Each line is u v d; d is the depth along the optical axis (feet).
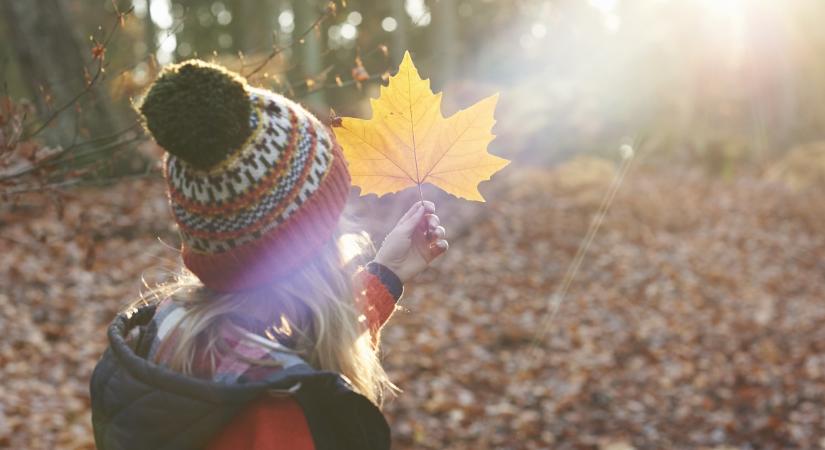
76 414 16.60
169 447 3.70
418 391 20.36
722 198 44.39
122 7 7.97
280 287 4.05
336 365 4.14
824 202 44.11
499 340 25.27
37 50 27.73
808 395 20.97
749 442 18.61
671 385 22.25
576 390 21.59
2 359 18.11
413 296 28.09
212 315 3.97
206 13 73.72
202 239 3.89
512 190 42.06
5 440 14.69
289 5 56.75
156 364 4.02
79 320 21.15
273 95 4.10
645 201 41.09
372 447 3.89
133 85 8.48
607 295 30.27
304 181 3.90
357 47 9.05
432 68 65.98
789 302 30.22
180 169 3.87
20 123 7.87
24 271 22.21
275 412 3.77
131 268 23.98
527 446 18.26
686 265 34.12
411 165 4.79
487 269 31.65
